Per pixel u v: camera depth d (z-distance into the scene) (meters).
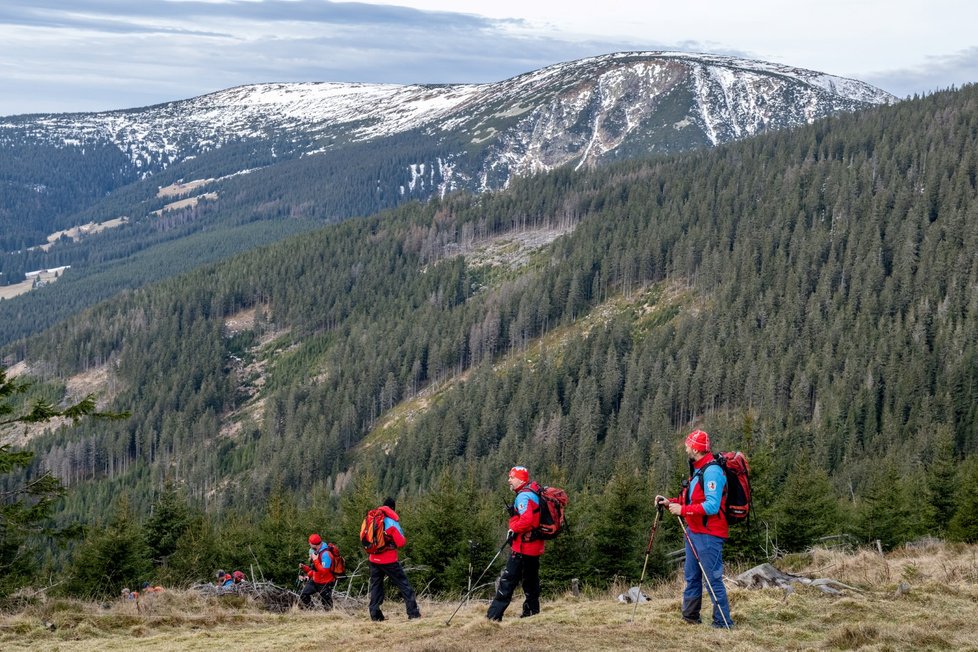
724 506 11.91
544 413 144.88
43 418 23.92
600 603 15.99
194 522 46.03
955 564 17.52
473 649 11.17
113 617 16.42
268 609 19.41
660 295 189.00
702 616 13.20
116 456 177.75
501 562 34.12
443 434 145.75
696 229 197.38
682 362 146.50
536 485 13.20
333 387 186.62
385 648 11.77
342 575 20.70
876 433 120.62
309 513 48.56
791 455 104.56
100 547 34.31
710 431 124.62
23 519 22.86
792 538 38.53
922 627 12.16
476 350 185.25
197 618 16.67
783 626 12.59
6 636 14.83
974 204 170.00
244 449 179.62
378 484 139.50
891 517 42.75
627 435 128.00
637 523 37.97
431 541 38.22
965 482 43.16
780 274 172.00
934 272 156.38
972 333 132.75
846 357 138.12
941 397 119.69
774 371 137.00
